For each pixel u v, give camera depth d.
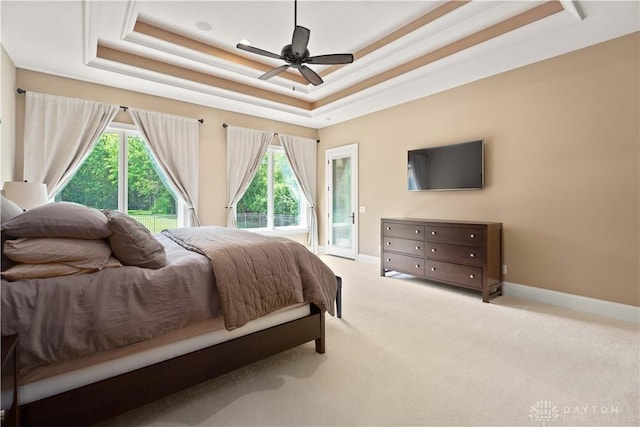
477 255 3.50
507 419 1.57
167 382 1.58
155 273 1.60
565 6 2.46
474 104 4.02
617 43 2.93
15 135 3.51
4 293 1.23
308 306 2.27
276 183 6.13
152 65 3.84
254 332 1.94
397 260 4.38
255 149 5.56
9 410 1.19
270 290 1.94
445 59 3.46
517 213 3.62
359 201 5.73
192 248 2.08
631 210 2.87
